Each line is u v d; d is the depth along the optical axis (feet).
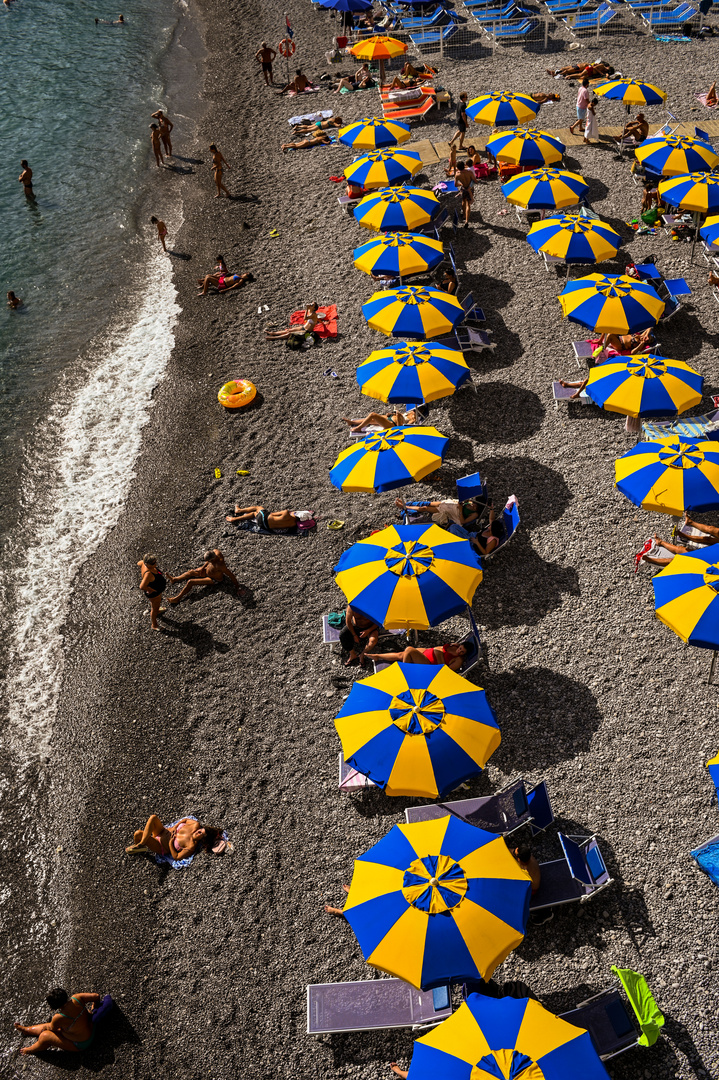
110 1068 30.27
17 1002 33.01
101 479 55.67
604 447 49.01
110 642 45.62
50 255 78.43
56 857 37.09
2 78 110.52
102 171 90.02
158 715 41.34
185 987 31.63
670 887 31.12
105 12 130.21
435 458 42.65
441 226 64.95
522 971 29.63
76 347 67.46
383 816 35.12
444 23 97.14
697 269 59.93
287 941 32.01
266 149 87.92
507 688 38.42
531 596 42.19
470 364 55.93
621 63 88.02
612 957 29.58
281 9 123.03
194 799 37.40
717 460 39.60
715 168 62.75
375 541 39.27
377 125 72.54
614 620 40.52
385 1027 28.17
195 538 49.62
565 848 30.81
